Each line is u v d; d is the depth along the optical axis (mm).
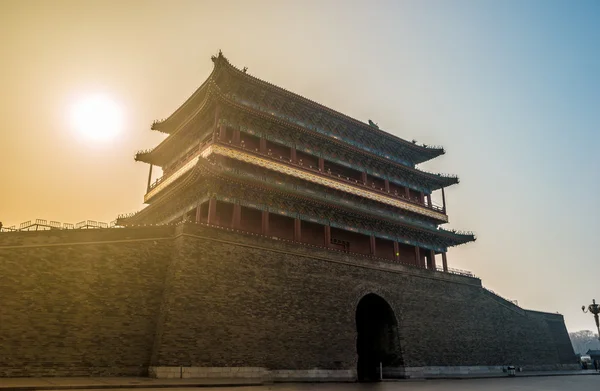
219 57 46500
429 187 66875
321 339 39844
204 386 27469
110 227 34156
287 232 47750
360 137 60062
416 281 51094
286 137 51750
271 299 37906
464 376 48531
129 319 32469
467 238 60312
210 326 33750
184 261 34312
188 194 45281
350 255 45500
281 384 32531
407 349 47062
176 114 54594
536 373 55500
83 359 30156
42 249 31375
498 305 59438
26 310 29703
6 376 27969
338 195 54031
